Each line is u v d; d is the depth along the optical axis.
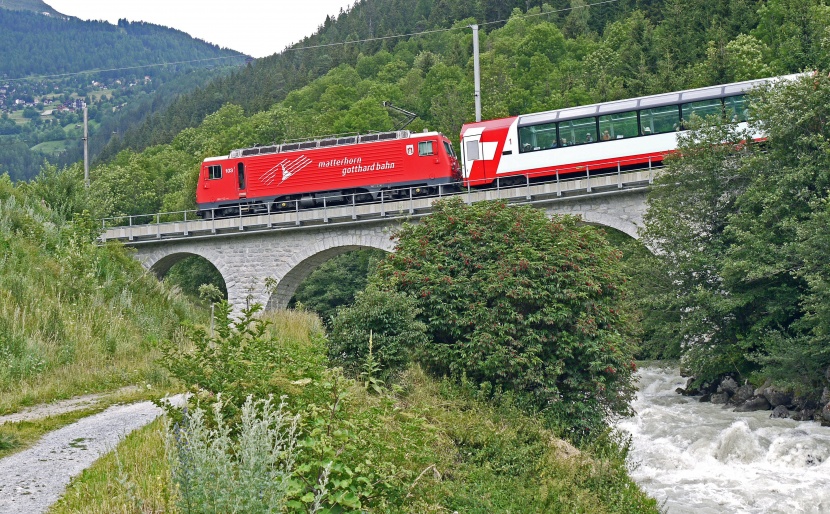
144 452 11.99
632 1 123.69
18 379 19.16
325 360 12.05
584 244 22.16
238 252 46.19
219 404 10.36
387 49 165.12
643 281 32.84
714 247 32.25
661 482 21.34
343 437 10.03
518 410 18.41
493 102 89.88
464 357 19.88
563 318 19.97
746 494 19.91
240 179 47.69
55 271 26.42
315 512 9.08
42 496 10.48
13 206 30.47
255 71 183.50
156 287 30.38
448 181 44.25
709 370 31.53
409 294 21.19
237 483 8.30
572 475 15.84
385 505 10.03
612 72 93.19
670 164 33.59
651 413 27.95
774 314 29.89
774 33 71.31
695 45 82.31
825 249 27.16
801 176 29.20
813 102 30.72
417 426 11.52
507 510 13.55
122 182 88.88
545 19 139.25
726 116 34.28
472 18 154.62
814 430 24.67
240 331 12.02
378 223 43.16
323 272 68.94
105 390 19.50
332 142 46.34
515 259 20.84
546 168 40.84
